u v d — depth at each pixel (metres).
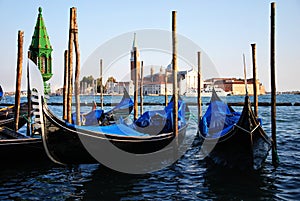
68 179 9.61
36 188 8.82
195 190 8.65
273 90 10.62
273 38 10.37
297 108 41.41
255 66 12.36
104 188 8.90
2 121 14.84
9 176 9.81
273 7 10.29
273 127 10.80
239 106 48.03
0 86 16.88
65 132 9.69
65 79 14.43
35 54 18.70
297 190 8.31
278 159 10.89
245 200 7.79
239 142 9.77
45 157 10.77
